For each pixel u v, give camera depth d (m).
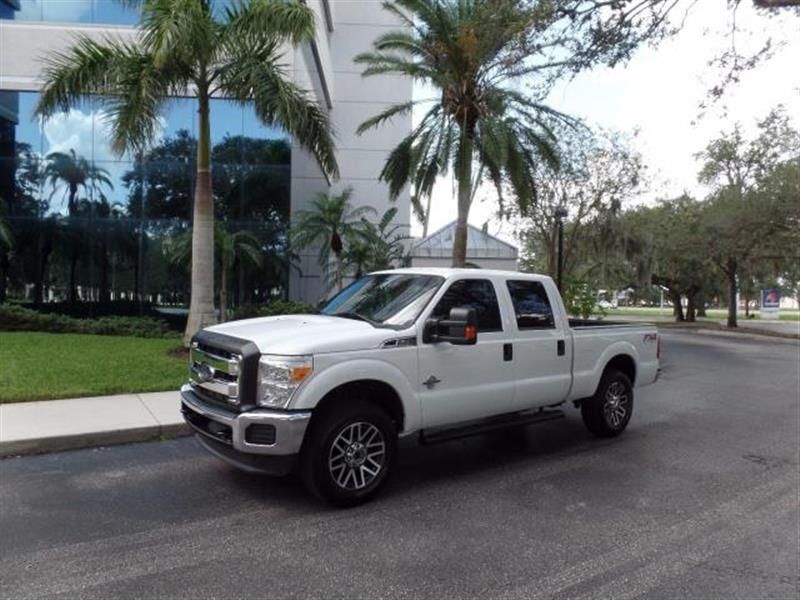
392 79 29.39
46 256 19.36
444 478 5.84
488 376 5.95
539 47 6.61
